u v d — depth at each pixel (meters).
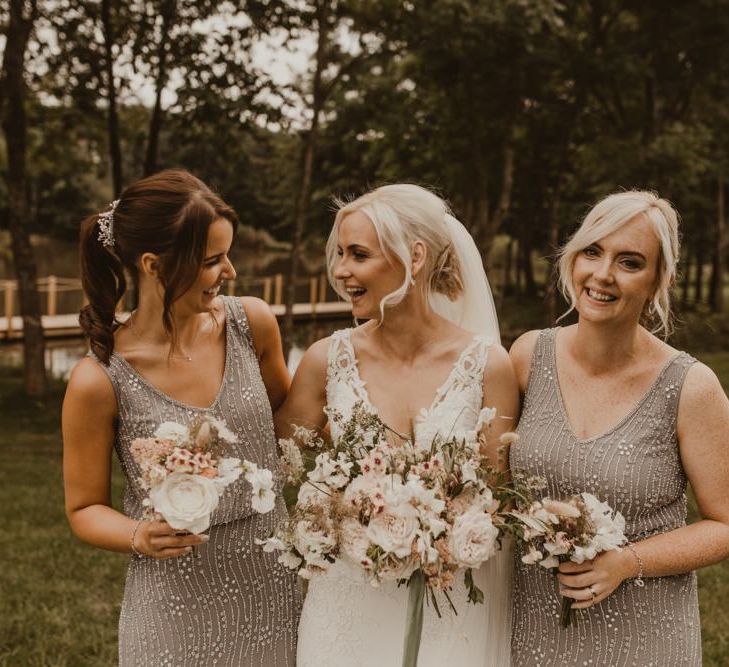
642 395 2.21
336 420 2.34
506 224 29.92
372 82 15.07
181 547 2.05
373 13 11.73
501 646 2.50
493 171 17.62
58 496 7.08
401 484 2.05
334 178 19.36
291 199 22.36
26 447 9.41
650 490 2.16
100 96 11.55
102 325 2.25
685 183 17.17
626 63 14.62
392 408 2.47
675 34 15.26
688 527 2.16
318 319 24.52
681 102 19.02
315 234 22.83
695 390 2.16
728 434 2.16
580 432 2.24
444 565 2.07
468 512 2.02
